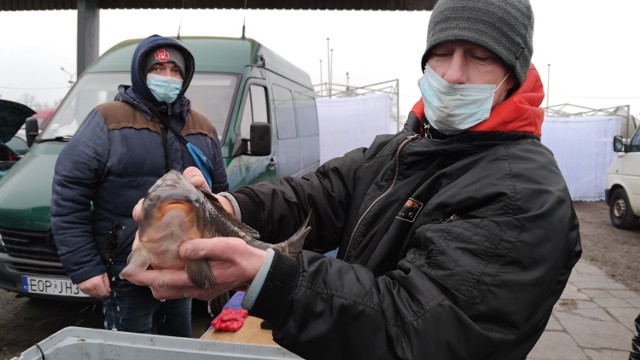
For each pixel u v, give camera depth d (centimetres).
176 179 109
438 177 131
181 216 101
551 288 109
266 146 464
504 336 99
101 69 495
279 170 595
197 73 496
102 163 248
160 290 102
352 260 144
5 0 813
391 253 133
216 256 96
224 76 496
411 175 144
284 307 98
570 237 117
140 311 260
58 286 355
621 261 750
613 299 548
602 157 1435
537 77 144
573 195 1448
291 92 703
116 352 156
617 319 481
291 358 151
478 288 100
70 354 153
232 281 99
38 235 352
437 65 145
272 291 97
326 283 100
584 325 464
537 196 109
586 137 1426
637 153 979
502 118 128
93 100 465
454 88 137
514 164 117
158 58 259
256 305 98
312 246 177
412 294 102
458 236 106
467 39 130
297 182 176
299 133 725
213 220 115
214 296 105
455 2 133
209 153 293
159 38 265
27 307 456
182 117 280
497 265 102
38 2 815
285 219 168
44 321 427
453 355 97
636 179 976
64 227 246
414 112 172
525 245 103
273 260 99
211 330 247
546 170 117
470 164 127
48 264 354
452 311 98
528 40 135
